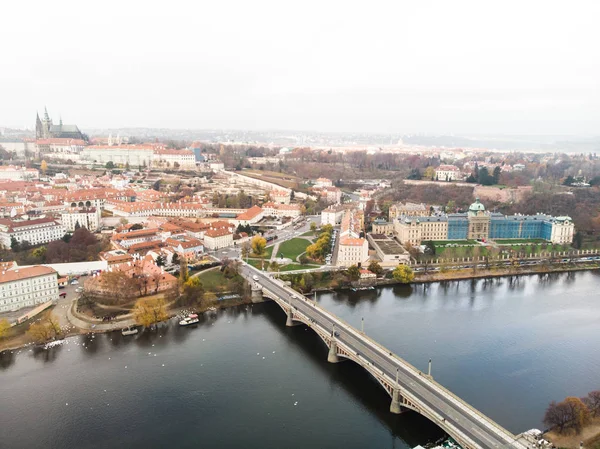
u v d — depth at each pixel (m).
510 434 167.25
